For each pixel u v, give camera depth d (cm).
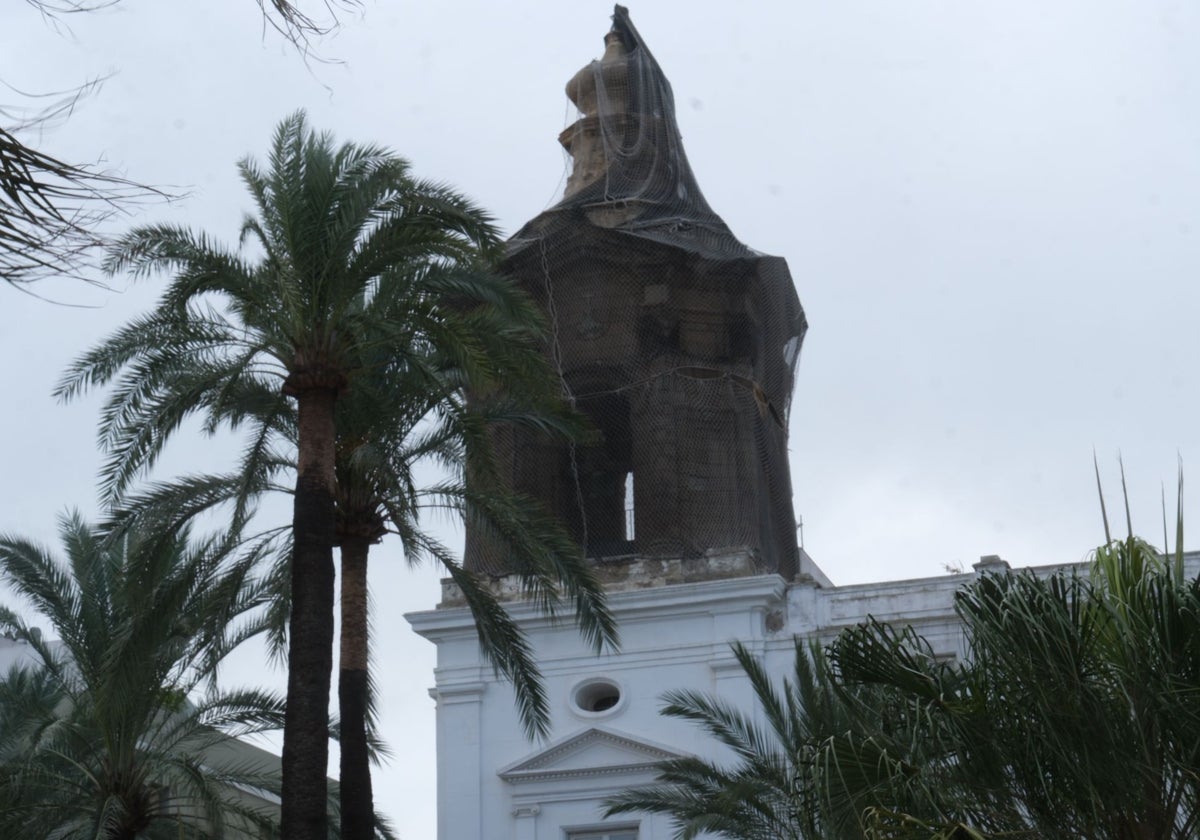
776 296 4694
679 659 4084
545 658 4175
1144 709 1439
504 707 4178
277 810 5059
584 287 4550
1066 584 1513
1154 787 1430
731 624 4069
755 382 4578
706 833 3494
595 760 4044
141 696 3216
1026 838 1477
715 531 4322
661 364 4475
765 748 3606
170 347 2742
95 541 3034
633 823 3981
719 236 4747
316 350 2647
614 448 4491
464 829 4078
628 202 4728
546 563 2936
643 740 3997
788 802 2936
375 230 2617
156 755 3328
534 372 2797
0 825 3231
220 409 2594
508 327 2778
